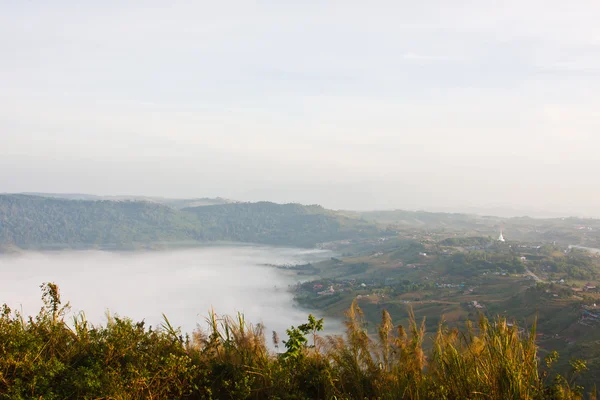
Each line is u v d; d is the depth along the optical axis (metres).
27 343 4.04
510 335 4.13
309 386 4.44
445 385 4.08
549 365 4.16
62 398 3.73
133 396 3.83
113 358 4.21
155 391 3.96
